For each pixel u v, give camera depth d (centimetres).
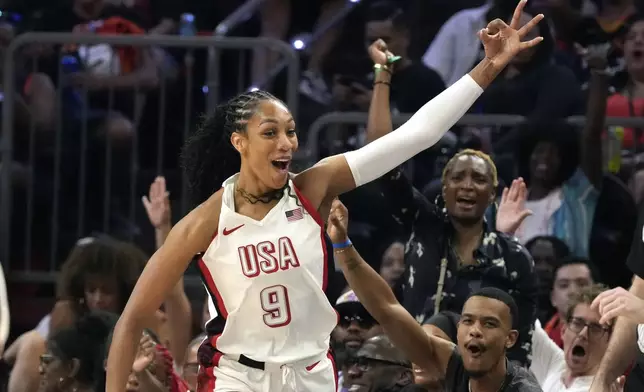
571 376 1140
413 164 1479
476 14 1698
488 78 794
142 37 1485
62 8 1716
